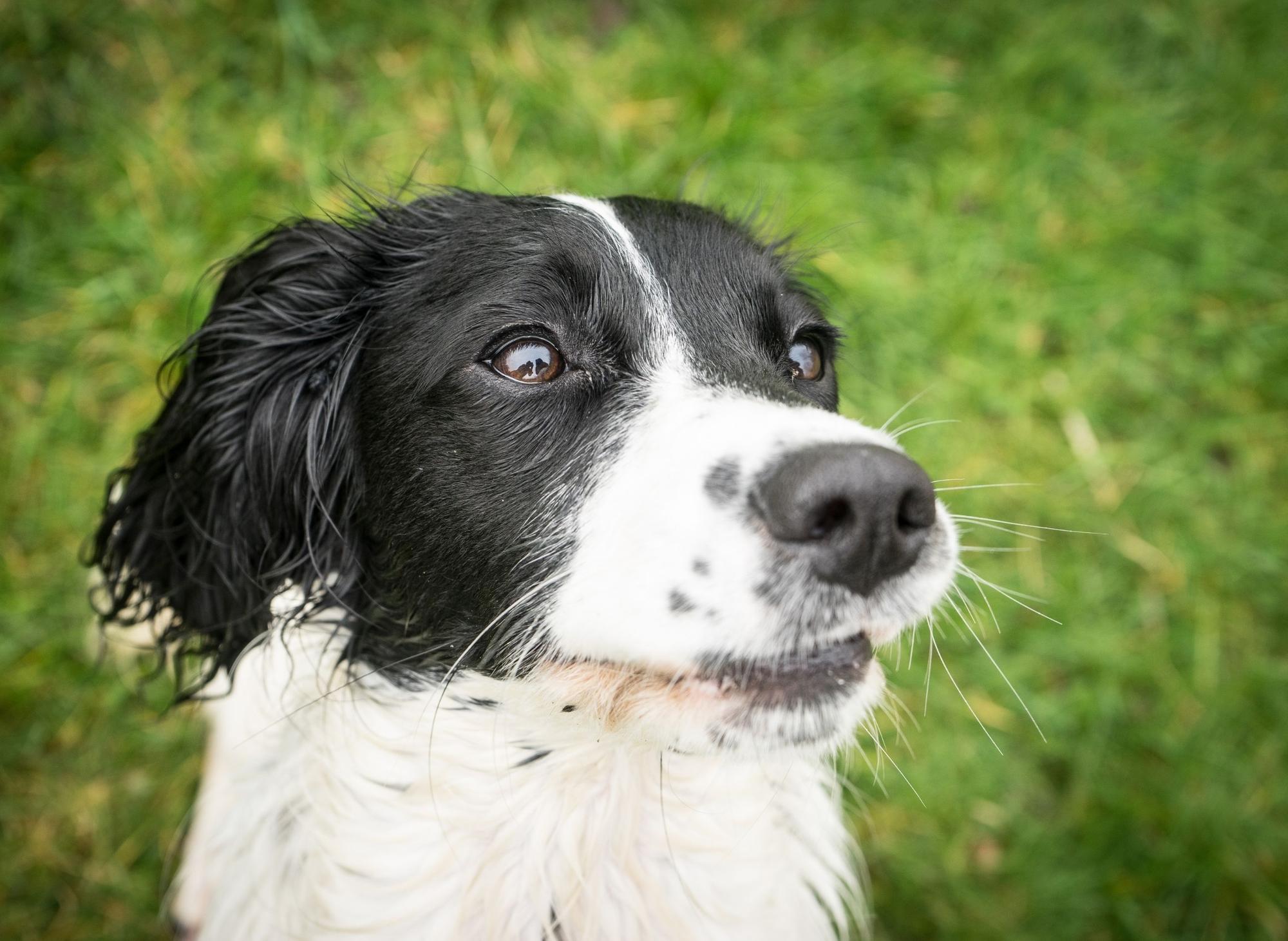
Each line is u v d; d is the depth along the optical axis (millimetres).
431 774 672
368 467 668
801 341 702
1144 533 957
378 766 675
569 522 636
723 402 632
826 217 1004
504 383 647
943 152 1081
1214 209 1091
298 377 684
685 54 1053
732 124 1016
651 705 621
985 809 880
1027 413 984
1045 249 1050
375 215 715
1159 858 866
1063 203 1084
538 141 1010
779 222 979
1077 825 879
